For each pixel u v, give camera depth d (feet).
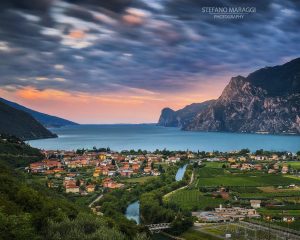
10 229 375.25
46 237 452.76
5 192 579.07
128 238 618.44
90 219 538.47
